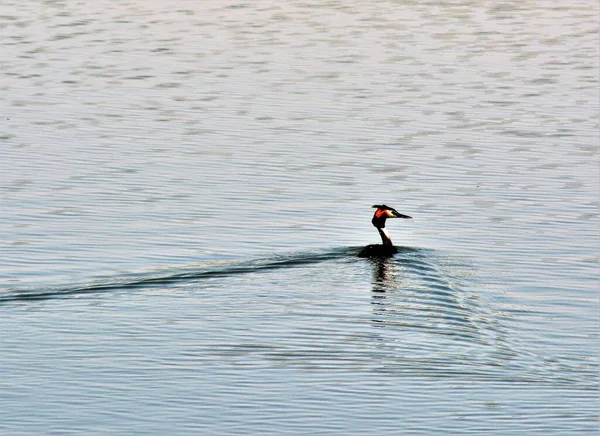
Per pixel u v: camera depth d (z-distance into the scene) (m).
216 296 22.28
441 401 17.77
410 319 21.03
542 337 20.53
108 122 37.44
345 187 30.77
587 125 37.50
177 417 17.17
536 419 17.23
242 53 48.81
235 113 38.81
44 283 23.02
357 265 24.28
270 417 17.20
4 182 30.66
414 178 31.67
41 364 19.03
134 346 19.78
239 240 26.20
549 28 55.47
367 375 18.62
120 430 16.77
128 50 49.19
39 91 41.75
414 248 25.84
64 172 31.70
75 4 60.38
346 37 52.50
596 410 17.48
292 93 41.78
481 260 25.12
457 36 53.09
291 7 60.22
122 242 25.95
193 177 31.41
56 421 17.05
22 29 53.50
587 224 27.95
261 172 32.03
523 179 31.62
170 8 59.56
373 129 36.81
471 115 38.78
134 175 31.55
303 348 19.72
